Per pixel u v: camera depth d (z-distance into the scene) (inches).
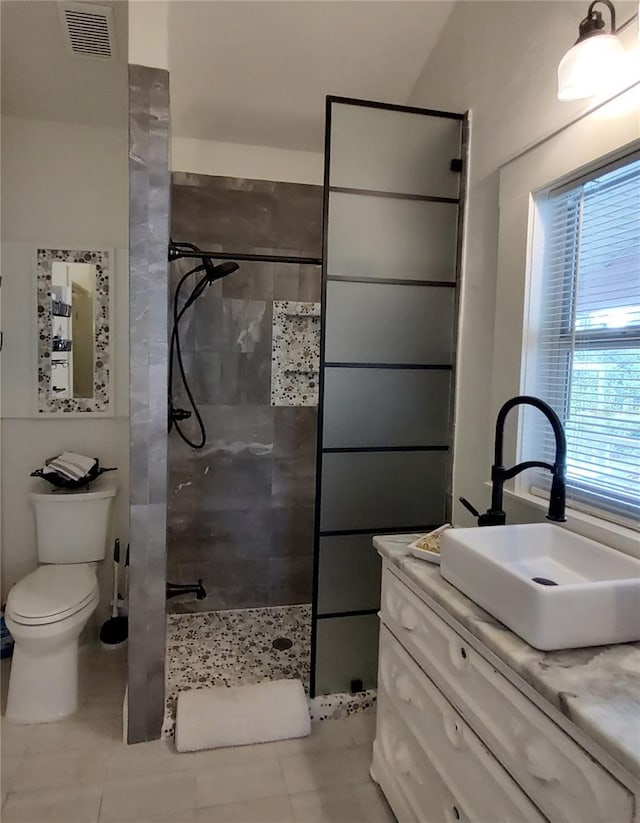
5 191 104.3
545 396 70.2
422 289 88.3
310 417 121.1
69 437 109.8
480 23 81.6
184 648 104.7
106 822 67.4
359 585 89.2
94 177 107.4
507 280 73.3
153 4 74.3
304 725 83.5
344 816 69.1
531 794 41.4
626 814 32.8
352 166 84.0
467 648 51.0
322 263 83.9
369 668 90.6
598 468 62.2
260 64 95.6
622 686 38.2
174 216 110.6
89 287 107.8
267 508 121.0
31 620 82.2
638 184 56.1
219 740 80.3
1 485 107.3
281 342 118.0
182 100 101.8
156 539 79.8
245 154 114.3
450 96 90.3
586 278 63.4
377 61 96.6
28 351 106.3
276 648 105.5
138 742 81.2
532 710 41.6
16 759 77.2
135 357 77.0
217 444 117.1
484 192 81.1
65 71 93.3
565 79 55.0
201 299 113.3
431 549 64.8
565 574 57.6
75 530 102.7
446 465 91.0
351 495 88.0
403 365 88.4
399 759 65.9
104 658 103.8
